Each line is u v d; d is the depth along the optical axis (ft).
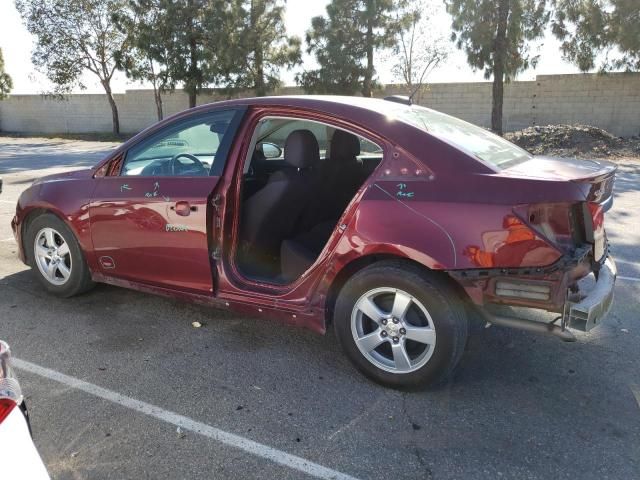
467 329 9.98
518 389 10.61
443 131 11.00
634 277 16.98
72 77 99.25
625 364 11.59
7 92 116.88
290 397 10.32
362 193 10.30
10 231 22.76
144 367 11.38
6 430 5.49
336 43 78.79
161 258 12.57
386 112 10.81
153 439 9.02
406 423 9.50
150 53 87.81
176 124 12.70
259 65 89.15
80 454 8.62
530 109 79.36
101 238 13.44
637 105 72.95
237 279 11.88
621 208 28.02
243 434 9.18
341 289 10.77
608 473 8.22
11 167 49.24
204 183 11.82
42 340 12.54
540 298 9.17
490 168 9.64
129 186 12.89
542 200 8.99
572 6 65.26
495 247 9.19
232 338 12.79
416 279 9.78
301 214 12.91
